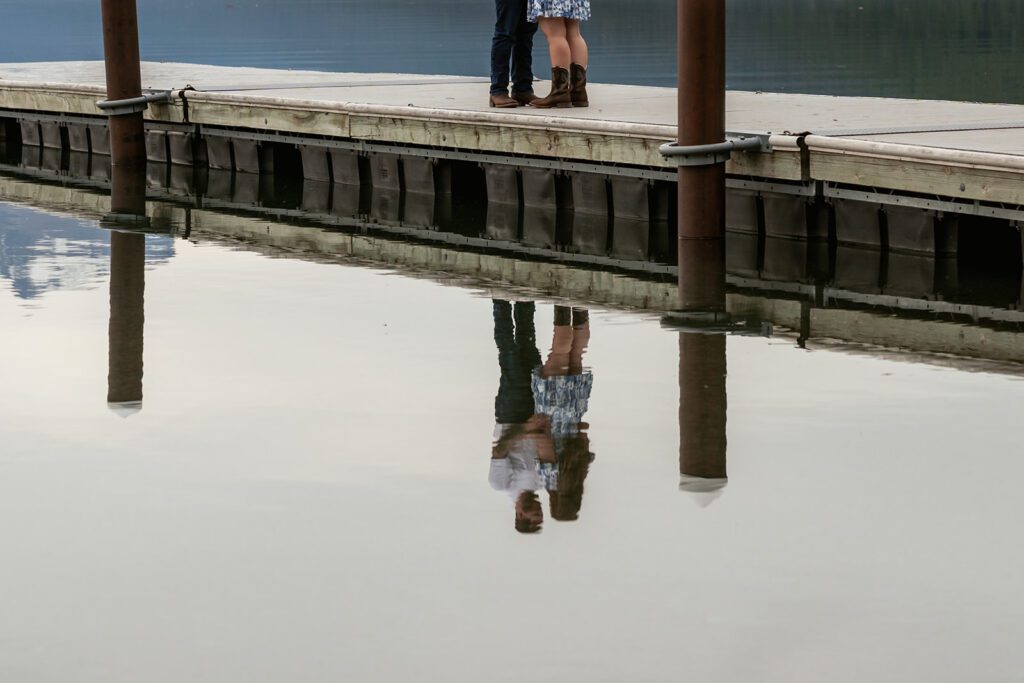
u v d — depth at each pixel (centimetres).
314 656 462
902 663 448
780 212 1154
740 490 602
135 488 621
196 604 503
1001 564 520
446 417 720
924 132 1127
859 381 769
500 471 634
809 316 930
